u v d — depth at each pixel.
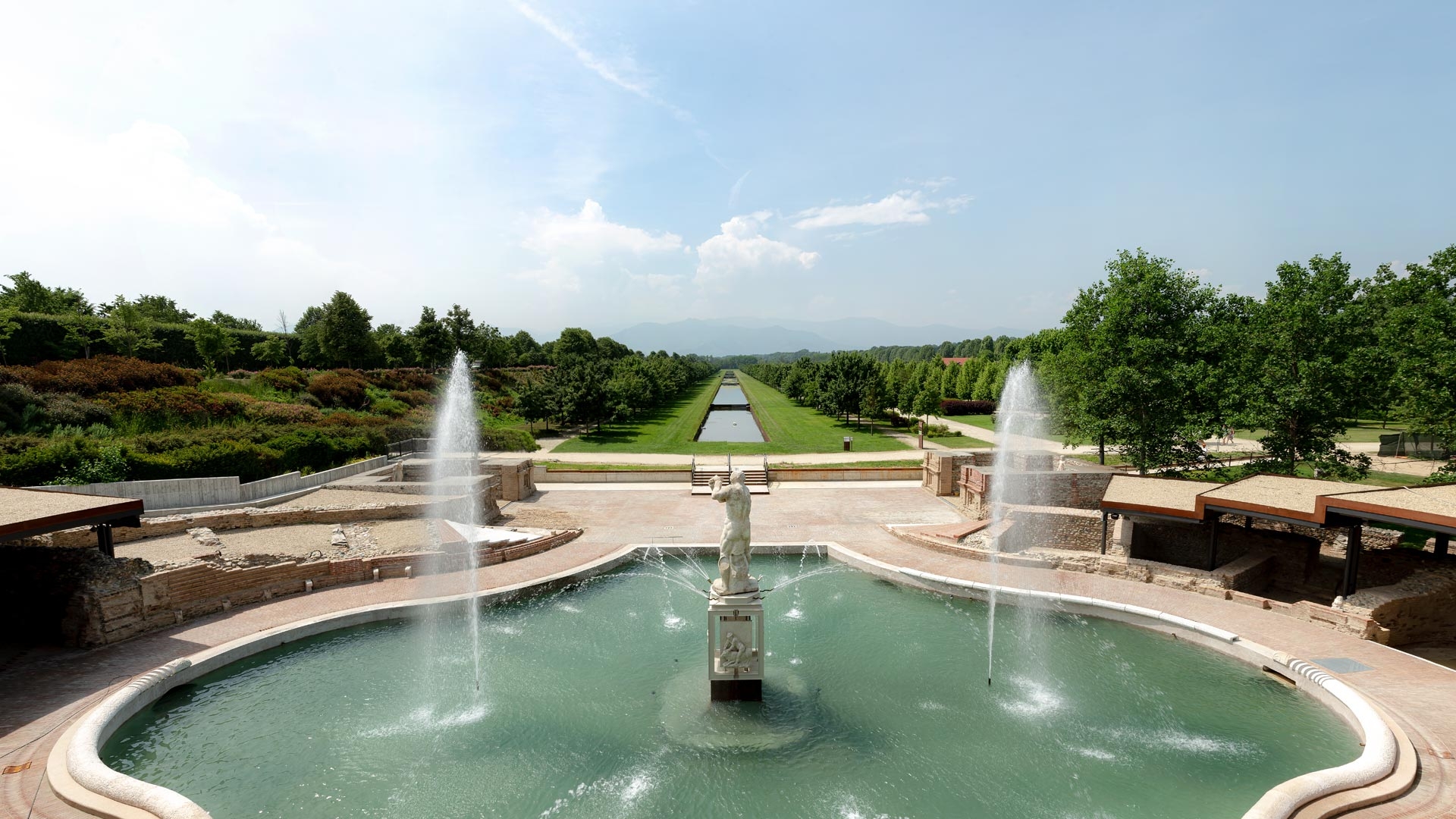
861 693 15.11
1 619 16.98
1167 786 11.81
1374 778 10.73
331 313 79.88
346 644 17.45
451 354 81.25
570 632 18.36
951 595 21.11
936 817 11.06
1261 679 15.62
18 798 10.34
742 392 146.75
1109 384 31.47
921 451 48.94
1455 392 24.66
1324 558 23.34
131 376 40.62
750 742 13.09
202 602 18.16
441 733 13.43
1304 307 26.59
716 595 14.30
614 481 38.09
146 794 10.08
